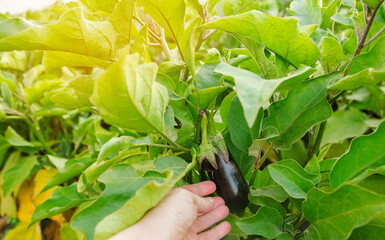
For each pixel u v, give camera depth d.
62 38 0.48
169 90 0.58
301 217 0.57
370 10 0.57
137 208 0.40
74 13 0.45
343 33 0.84
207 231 0.58
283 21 0.49
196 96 0.57
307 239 0.50
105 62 0.56
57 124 1.44
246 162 0.66
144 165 0.57
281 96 0.66
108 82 0.33
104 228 0.39
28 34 0.45
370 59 0.52
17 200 1.30
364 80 0.45
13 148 1.37
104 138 0.88
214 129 0.54
